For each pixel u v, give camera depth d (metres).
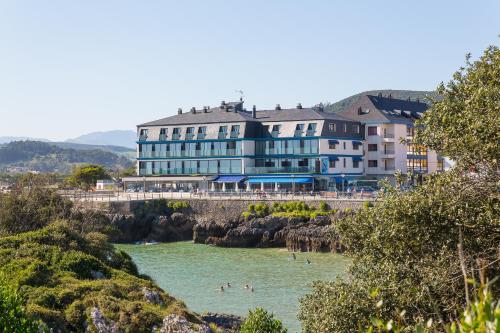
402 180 25.19
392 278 21.88
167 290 56.84
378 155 115.88
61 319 34.72
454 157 22.59
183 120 120.50
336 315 23.81
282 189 107.00
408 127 119.31
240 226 86.56
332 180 106.94
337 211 82.62
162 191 116.69
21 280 38.53
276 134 111.31
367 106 120.19
